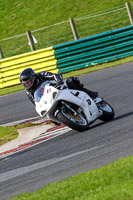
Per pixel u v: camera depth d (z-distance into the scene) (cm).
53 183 1703
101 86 4375
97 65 5625
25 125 3578
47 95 2545
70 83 2700
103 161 1917
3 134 3450
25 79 2561
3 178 2120
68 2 10744
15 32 10125
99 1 10350
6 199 1741
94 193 1449
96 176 1625
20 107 4406
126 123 2616
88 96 2745
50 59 5650
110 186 1472
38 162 2256
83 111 2683
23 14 10850
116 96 3784
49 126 3375
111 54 5631
